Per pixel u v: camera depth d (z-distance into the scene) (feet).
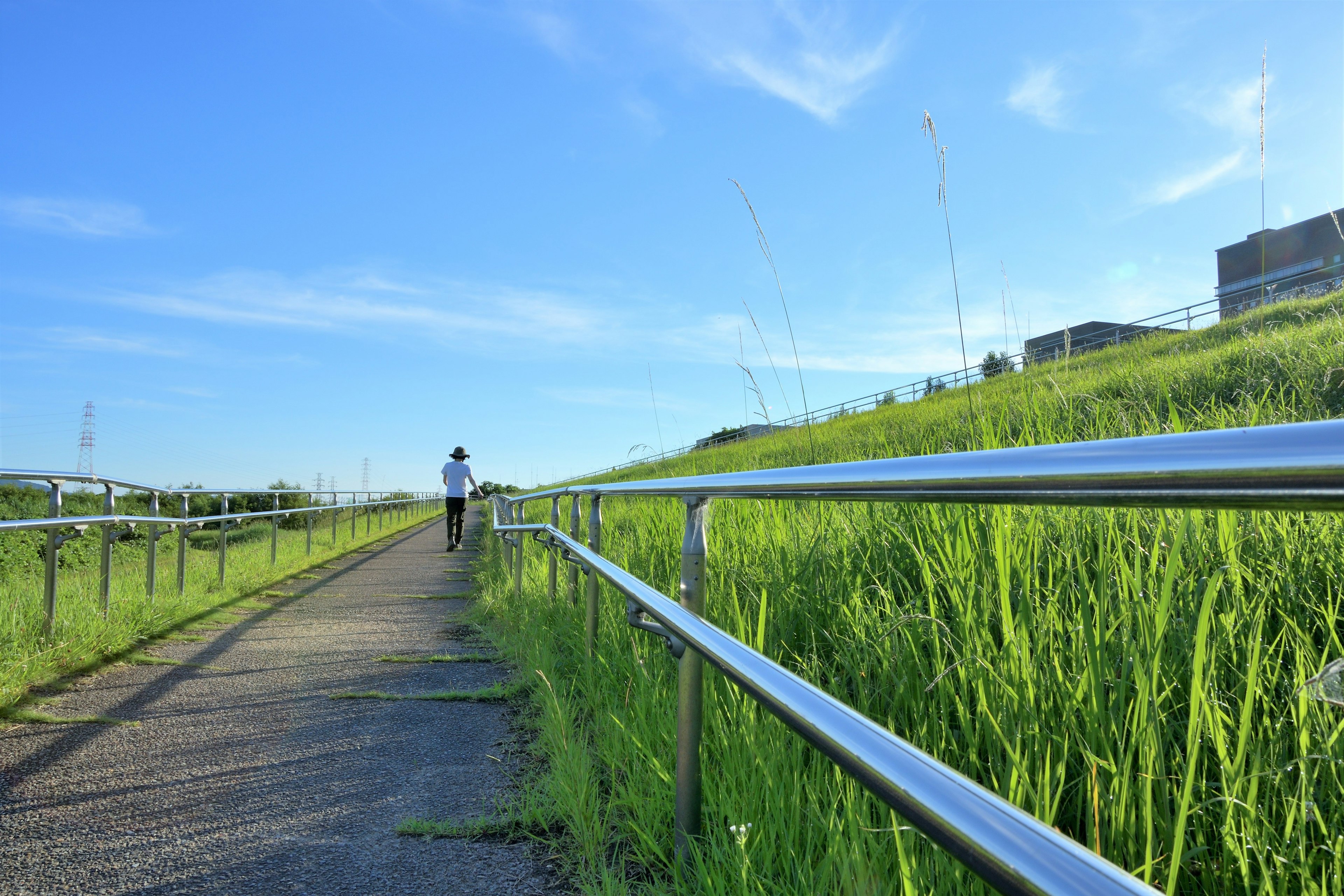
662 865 5.65
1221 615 5.37
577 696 9.82
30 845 6.21
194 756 8.25
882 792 2.48
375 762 8.07
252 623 16.31
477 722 9.40
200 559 26.91
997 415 9.87
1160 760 4.22
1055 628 5.59
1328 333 18.24
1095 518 7.18
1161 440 1.82
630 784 6.55
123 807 6.95
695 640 4.56
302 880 5.66
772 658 7.64
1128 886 1.60
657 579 11.77
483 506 106.32
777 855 5.10
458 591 22.07
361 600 20.04
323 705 10.12
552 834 6.32
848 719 2.88
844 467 3.36
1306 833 4.15
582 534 15.02
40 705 10.08
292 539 38.29
